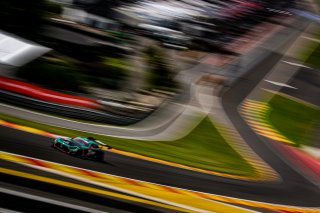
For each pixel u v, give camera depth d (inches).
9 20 2486.5
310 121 2765.7
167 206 1051.3
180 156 1577.3
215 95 2657.5
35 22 2546.8
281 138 2269.9
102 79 2279.8
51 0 3021.7
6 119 1390.3
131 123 1847.9
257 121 2422.5
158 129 1872.5
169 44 3196.4
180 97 2445.9
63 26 2704.2
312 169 1979.6
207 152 1744.6
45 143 1224.8
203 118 2202.3
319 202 1579.7
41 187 901.8
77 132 1528.1
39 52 2241.6
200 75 2910.9
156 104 2231.8
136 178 1182.3
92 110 1732.3
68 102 1770.4
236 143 1984.5
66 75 2071.9
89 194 952.9
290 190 1599.4
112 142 1515.7
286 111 2787.9
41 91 1731.1
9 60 2068.2
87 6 3218.5
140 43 2955.2
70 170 1065.5
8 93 1604.3
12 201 802.2
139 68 2576.3
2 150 1055.0
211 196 1250.0
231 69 3208.7
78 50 2488.9
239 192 1380.4
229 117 2343.8
